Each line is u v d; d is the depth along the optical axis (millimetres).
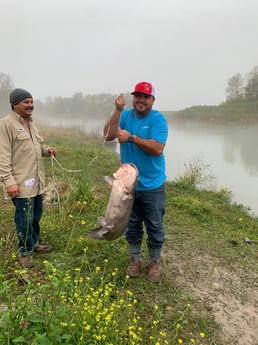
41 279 4238
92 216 6738
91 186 9414
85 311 3006
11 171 4223
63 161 13148
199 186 11969
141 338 3318
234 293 4590
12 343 2648
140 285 4453
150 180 4188
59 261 4605
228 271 5145
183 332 3768
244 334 3891
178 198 8766
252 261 5539
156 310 4000
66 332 2896
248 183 13125
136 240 4527
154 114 4121
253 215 9016
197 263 5281
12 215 6387
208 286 4691
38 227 4852
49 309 2975
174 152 21844
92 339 2916
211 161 18344
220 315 4125
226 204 9648
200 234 6598
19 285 4047
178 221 7371
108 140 4125
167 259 5297
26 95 4230
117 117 3900
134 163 4195
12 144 4230
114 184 3914
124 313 3539
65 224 5922
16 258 4613
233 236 6734
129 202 3895
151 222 4324
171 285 4582
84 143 20297
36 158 4426
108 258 4969
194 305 4230
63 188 8344
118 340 3092
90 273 4469
